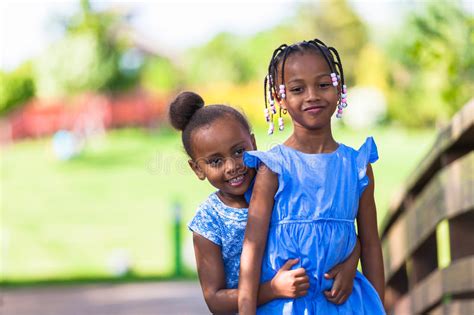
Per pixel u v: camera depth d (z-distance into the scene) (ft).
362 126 90.43
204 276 11.18
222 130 10.98
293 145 10.75
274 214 10.66
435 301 17.03
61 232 61.46
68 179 78.07
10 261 54.08
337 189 10.55
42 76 102.06
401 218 19.44
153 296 35.73
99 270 50.37
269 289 10.61
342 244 10.58
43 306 33.42
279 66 10.73
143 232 60.44
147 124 99.91
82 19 104.58
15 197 72.28
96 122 100.12
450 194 15.76
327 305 10.65
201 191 72.28
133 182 75.66
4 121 100.99
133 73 104.37
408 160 75.66
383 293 11.21
